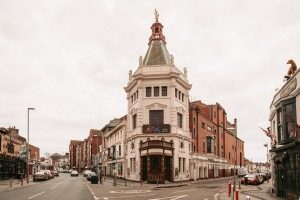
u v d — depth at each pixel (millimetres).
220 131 80312
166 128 52125
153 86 53750
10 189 34750
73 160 172000
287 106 24281
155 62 55719
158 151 49406
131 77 59281
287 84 25188
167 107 53000
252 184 47438
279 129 26891
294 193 21969
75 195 27344
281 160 24844
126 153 59781
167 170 51125
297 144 20578
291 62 27422
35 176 56562
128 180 56750
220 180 60531
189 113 62281
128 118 58812
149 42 59156
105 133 87812
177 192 32094
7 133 58062
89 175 59062
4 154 55031
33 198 24516
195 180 58750
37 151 100188
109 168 78188
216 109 79000
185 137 55375
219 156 78000
